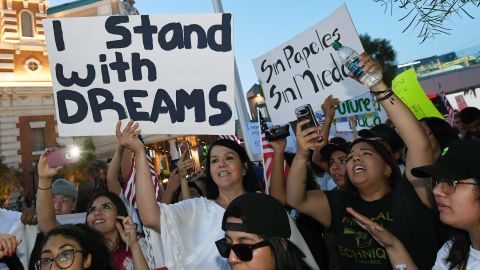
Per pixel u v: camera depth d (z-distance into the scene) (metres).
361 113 6.08
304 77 3.73
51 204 2.68
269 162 3.76
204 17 3.04
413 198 2.39
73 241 2.06
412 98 4.98
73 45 3.04
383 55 13.17
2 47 26.16
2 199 10.06
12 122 26.02
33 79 27.06
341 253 2.67
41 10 27.94
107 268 2.18
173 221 2.44
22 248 2.72
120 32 3.05
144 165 2.50
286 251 1.63
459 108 17.50
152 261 2.58
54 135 27.19
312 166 4.41
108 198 2.86
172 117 2.99
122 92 3.02
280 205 1.70
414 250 2.35
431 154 2.25
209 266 2.43
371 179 2.58
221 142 2.76
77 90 3.01
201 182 4.08
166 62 3.04
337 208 2.76
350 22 3.34
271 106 3.97
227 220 1.64
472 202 1.62
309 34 3.66
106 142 30.34
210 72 3.02
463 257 1.75
